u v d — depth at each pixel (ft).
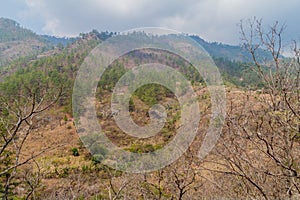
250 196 8.91
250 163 8.54
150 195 11.06
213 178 10.21
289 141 8.79
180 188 10.43
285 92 8.16
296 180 8.96
